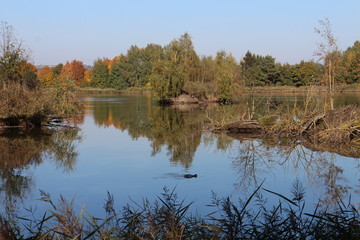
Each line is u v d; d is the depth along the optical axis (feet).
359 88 163.22
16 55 92.38
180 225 13.93
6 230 13.08
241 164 35.19
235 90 146.61
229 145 47.03
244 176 30.17
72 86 91.25
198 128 65.57
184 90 151.23
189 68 175.52
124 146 46.32
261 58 261.85
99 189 26.37
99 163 35.76
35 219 19.56
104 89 267.39
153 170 32.63
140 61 296.10
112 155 40.09
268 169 33.06
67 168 33.60
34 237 13.30
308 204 21.90
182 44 179.73
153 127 67.51
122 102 149.28
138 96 206.39
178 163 35.73
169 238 12.98
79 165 34.94
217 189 25.98
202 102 147.74
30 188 26.76
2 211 21.11
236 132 59.93
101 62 288.10
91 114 94.43
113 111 104.42
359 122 50.70
